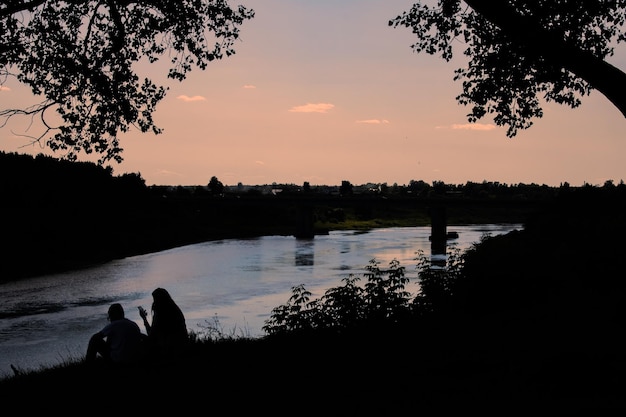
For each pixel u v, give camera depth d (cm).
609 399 709
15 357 2866
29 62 1333
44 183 9650
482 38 1377
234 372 929
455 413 700
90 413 806
